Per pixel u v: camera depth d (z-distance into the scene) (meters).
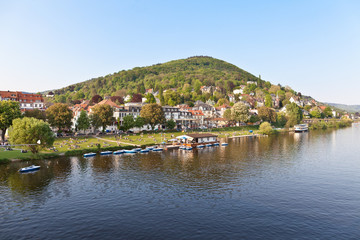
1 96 156.75
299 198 54.38
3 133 110.56
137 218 44.88
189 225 42.22
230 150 116.00
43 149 92.38
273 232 39.84
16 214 46.41
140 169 78.75
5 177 68.81
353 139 154.12
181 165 84.62
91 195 56.06
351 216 45.59
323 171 76.88
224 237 38.31
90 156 97.31
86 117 136.25
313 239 37.75
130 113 173.75
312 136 172.38
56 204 51.00
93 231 40.25
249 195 56.22
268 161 91.44
